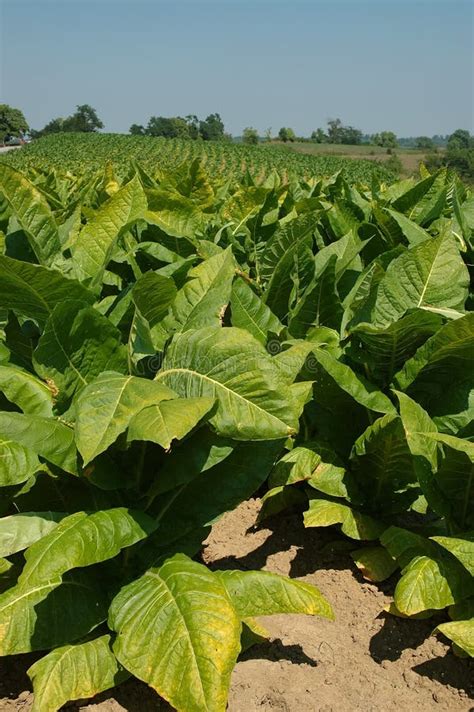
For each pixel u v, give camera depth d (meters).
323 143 149.00
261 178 41.59
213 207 7.87
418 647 3.37
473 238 5.46
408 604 3.03
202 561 4.03
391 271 4.16
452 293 4.16
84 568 3.13
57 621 2.90
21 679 3.11
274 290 5.05
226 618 2.60
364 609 3.62
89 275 4.12
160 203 5.72
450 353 3.65
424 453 3.30
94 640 2.92
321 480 3.90
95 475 2.97
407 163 108.19
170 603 2.70
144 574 2.98
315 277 4.64
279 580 3.01
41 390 3.20
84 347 3.13
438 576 3.15
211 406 2.70
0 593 3.20
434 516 4.38
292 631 3.48
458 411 3.82
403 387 3.82
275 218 6.43
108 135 91.25
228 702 3.04
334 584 3.83
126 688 3.05
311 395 3.96
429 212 6.28
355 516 3.86
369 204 6.65
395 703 3.07
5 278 3.23
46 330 2.95
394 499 4.03
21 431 2.83
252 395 2.84
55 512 3.11
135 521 2.82
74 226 5.12
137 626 2.69
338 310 4.61
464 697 3.09
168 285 3.22
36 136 146.75
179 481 3.03
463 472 3.44
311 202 6.44
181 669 2.49
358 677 3.20
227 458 3.28
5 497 3.33
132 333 3.18
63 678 2.73
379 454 3.74
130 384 2.84
